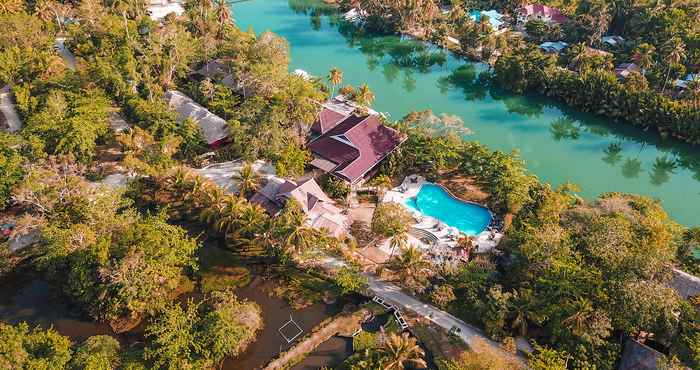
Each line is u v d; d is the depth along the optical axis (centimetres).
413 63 16338
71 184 8325
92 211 7681
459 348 6750
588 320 6400
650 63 13350
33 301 7425
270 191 8988
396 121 12156
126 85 11312
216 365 6594
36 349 6178
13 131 10494
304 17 19888
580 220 8075
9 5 13862
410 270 7394
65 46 14038
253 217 8031
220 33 14638
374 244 8544
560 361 6088
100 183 9450
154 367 6253
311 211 8625
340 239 8238
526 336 6869
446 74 15662
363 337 6906
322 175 10006
